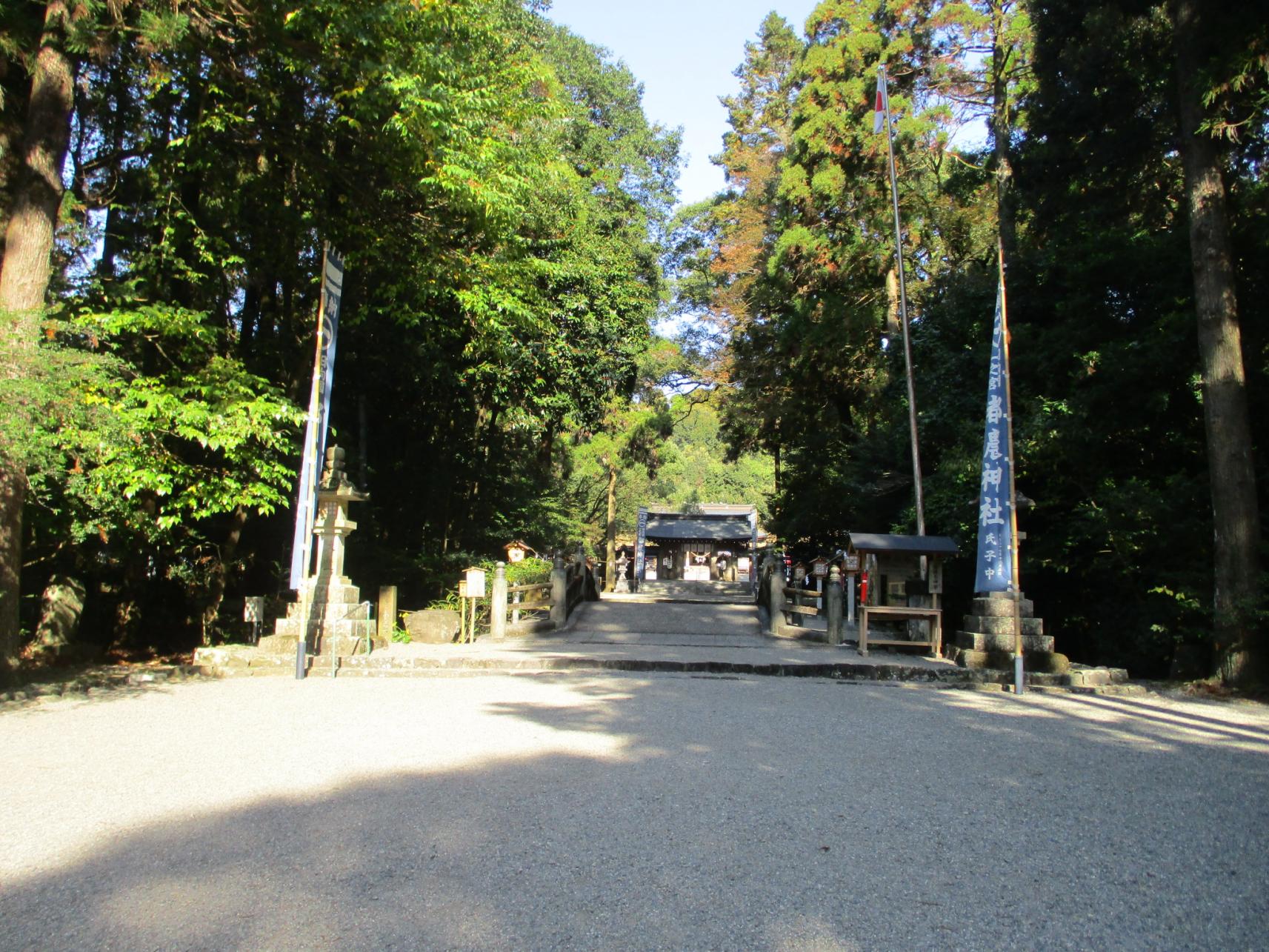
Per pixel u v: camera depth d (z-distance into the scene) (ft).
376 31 38.47
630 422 90.22
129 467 35.83
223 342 48.08
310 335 54.49
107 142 44.34
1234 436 38.99
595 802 17.49
